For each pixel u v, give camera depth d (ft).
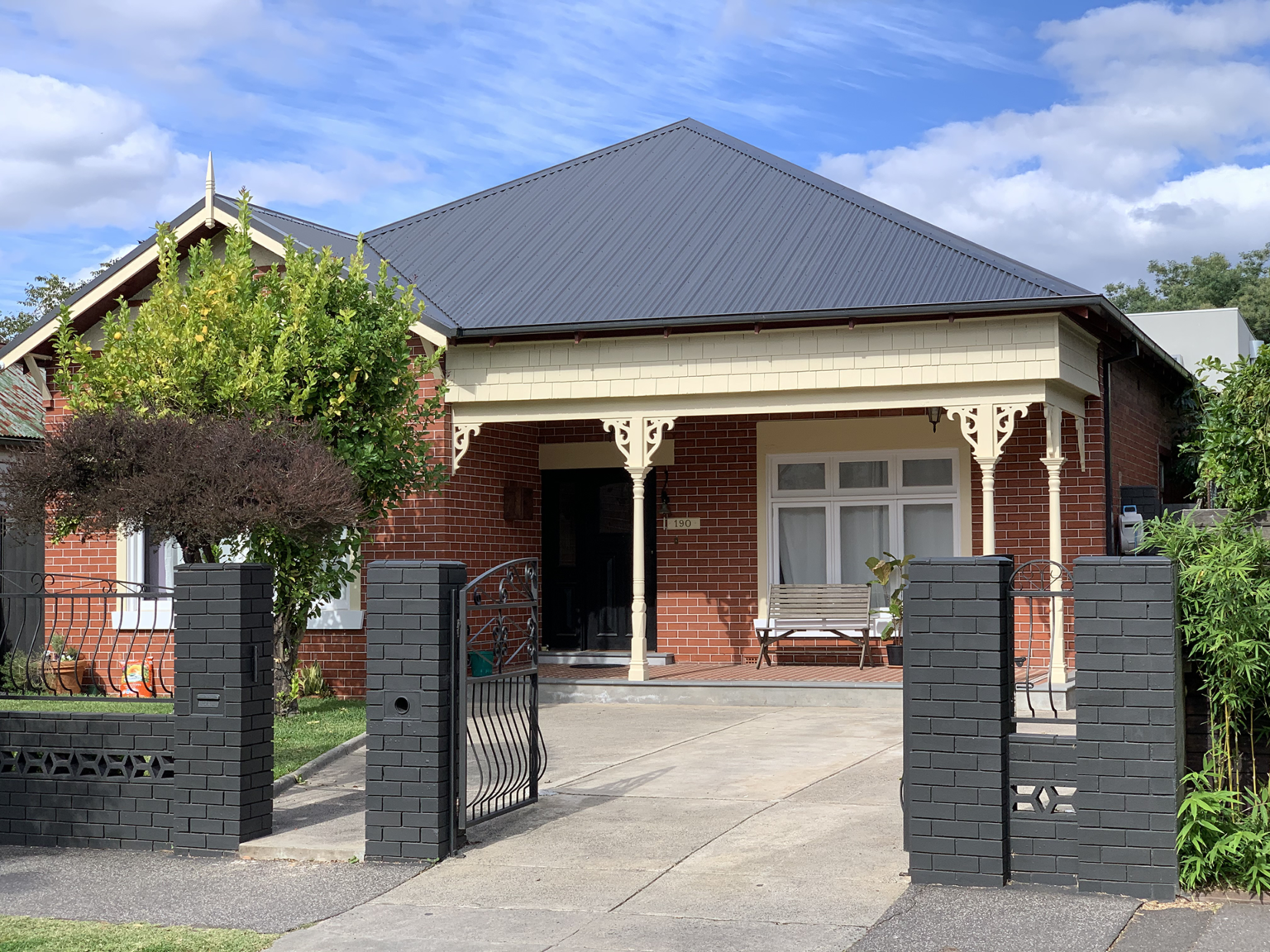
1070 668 47.85
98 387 38.04
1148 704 20.42
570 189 58.49
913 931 19.15
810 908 20.49
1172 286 163.22
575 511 56.59
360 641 48.98
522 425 55.11
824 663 52.24
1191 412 63.93
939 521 51.39
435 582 24.50
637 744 36.63
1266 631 21.17
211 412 37.76
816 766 32.32
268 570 26.21
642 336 46.57
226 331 38.60
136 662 50.83
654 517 55.06
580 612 56.24
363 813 27.94
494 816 26.55
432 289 50.37
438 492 48.34
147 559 51.24
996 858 21.11
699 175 57.52
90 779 26.27
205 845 25.31
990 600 21.31
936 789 21.48
